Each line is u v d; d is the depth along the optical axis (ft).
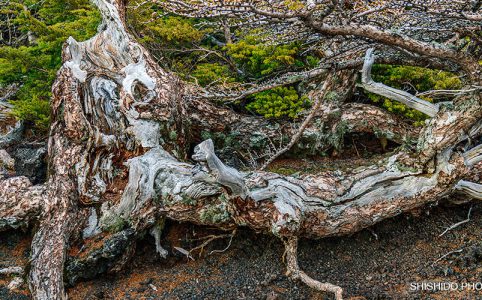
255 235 12.50
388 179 12.03
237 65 15.87
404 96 11.71
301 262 12.12
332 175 12.16
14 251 12.76
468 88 11.09
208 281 11.78
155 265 12.30
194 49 15.57
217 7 9.95
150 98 12.68
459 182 12.36
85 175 12.43
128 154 12.76
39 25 14.80
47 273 11.40
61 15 16.43
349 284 11.56
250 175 11.82
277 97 14.48
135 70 12.79
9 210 12.27
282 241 11.90
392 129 14.48
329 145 14.89
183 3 10.12
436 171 11.73
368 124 14.58
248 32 14.17
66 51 13.08
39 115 14.57
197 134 14.78
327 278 11.76
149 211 12.06
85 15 16.22
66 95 12.60
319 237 12.25
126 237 11.78
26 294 11.64
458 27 11.50
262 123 14.85
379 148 15.26
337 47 14.19
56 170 12.48
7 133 15.26
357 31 10.33
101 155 12.66
